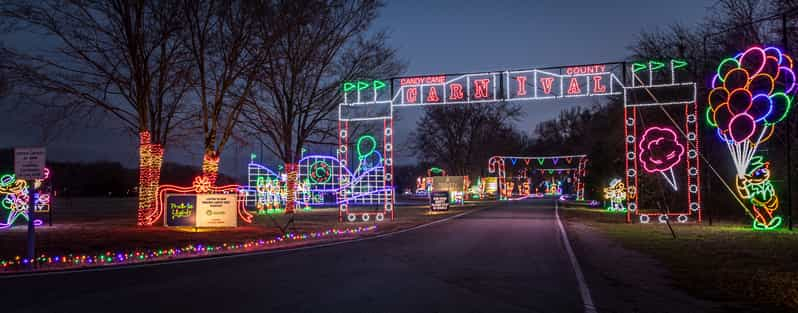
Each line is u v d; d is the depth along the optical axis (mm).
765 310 7641
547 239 18484
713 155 30812
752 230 20969
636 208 27422
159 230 20547
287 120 33844
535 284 9742
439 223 27203
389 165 30562
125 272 11156
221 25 22859
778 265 11734
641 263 12422
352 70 33188
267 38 23797
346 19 31688
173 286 9469
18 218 28766
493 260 13023
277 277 10477
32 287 9406
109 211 40156
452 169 68750
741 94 24016
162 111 24484
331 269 11555
